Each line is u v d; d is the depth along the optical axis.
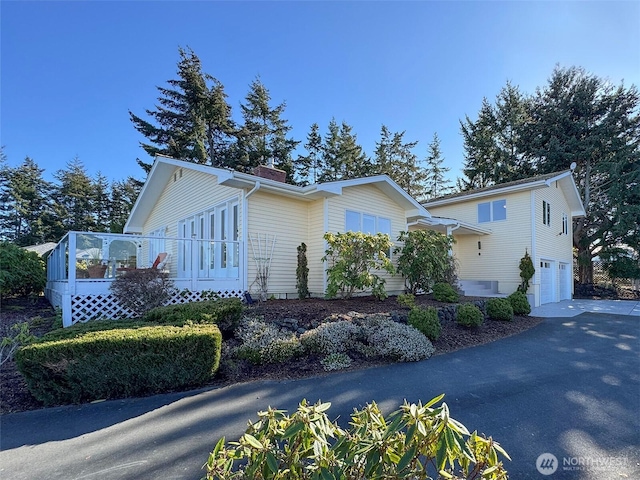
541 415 3.92
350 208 10.87
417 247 11.23
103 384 4.56
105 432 3.64
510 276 16.06
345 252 8.95
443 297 10.37
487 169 28.03
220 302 6.66
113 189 35.59
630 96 21.77
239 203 9.47
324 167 32.06
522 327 9.44
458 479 1.52
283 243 10.09
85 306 7.29
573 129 22.84
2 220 32.47
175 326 5.44
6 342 5.54
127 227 16.22
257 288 9.37
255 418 3.89
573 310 13.29
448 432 1.48
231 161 25.17
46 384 4.39
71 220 33.66
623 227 19.08
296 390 4.75
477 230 16.42
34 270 12.05
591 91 22.64
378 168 32.59
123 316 7.59
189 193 12.25
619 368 5.73
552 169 23.45
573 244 22.91
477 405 4.20
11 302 11.24
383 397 4.46
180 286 8.22
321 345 6.02
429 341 6.90
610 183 21.12
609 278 21.56
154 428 3.71
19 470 2.95
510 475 2.78
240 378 5.26
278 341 5.89
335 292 9.15
